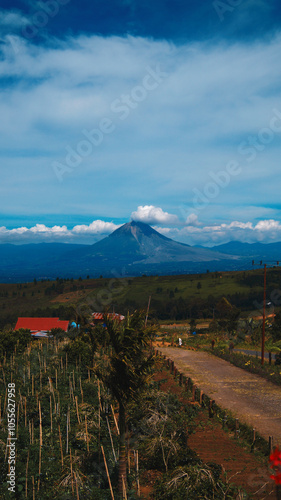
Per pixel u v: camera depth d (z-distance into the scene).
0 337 24.94
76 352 22.16
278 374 24.72
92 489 8.96
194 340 51.66
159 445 11.27
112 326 9.46
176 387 21.88
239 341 50.56
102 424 13.41
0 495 8.34
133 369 8.98
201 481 9.27
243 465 11.55
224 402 19.17
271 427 15.46
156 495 9.08
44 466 9.77
